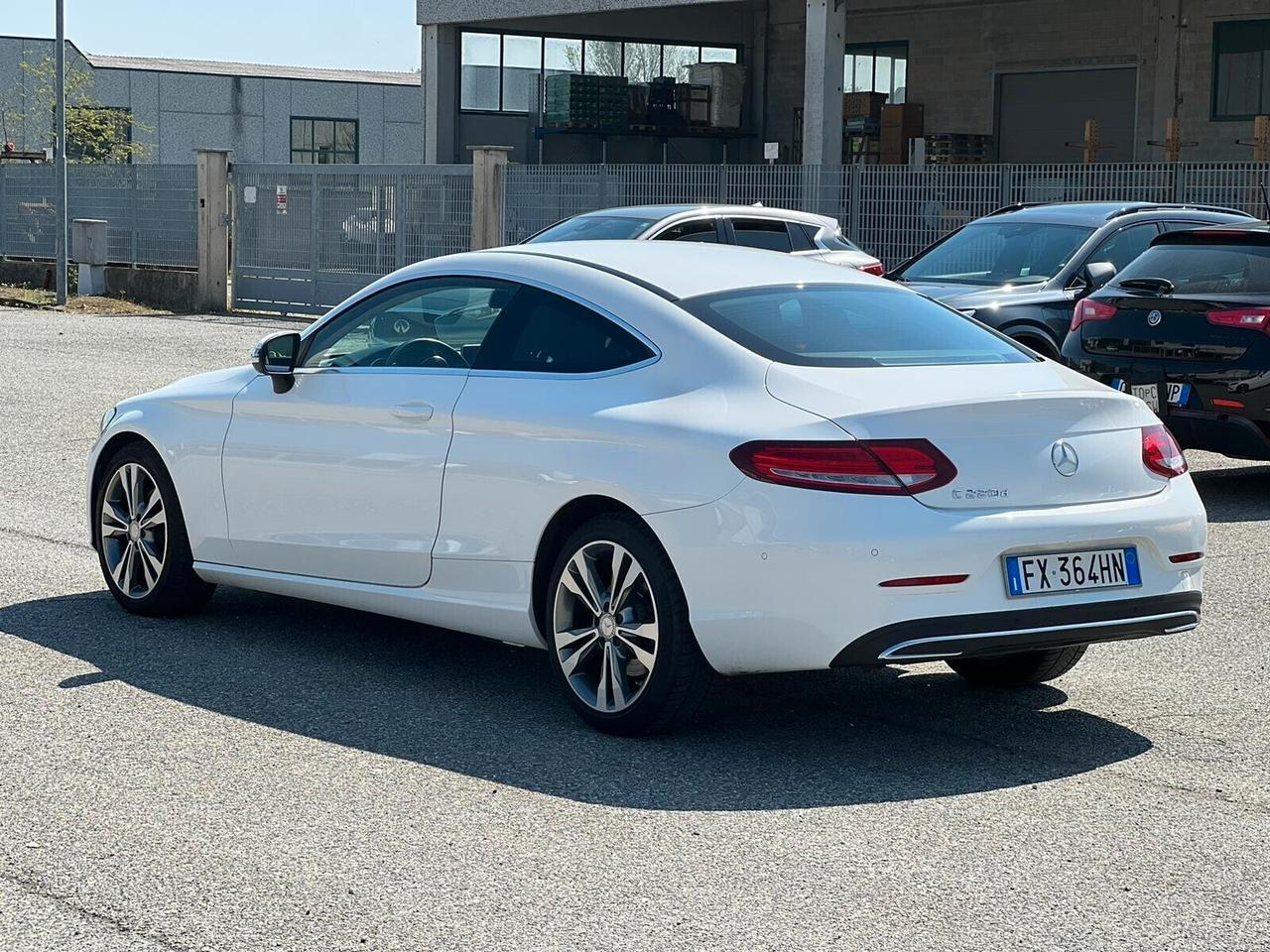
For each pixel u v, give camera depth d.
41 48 45.41
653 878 4.12
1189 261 10.31
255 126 49.38
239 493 6.46
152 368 17.02
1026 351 5.75
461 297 6.00
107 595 7.29
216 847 4.29
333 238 26.09
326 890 4.00
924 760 5.16
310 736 5.29
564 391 5.48
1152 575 5.22
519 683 6.00
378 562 5.99
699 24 34.53
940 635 4.85
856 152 32.03
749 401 5.08
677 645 5.11
